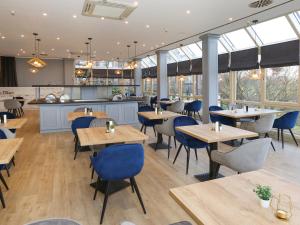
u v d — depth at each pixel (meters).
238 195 1.60
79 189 3.43
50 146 5.80
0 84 13.70
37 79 14.67
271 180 1.82
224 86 9.16
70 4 5.20
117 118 8.15
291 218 1.32
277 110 6.38
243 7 5.43
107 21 6.48
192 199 1.55
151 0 4.97
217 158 3.12
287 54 6.34
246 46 7.85
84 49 11.20
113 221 2.64
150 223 2.59
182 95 11.97
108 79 16.55
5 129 3.76
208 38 7.98
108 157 2.48
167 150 5.42
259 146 2.81
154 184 3.58
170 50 11.65
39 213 2.79
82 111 6.23
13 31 7.57
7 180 3.74
